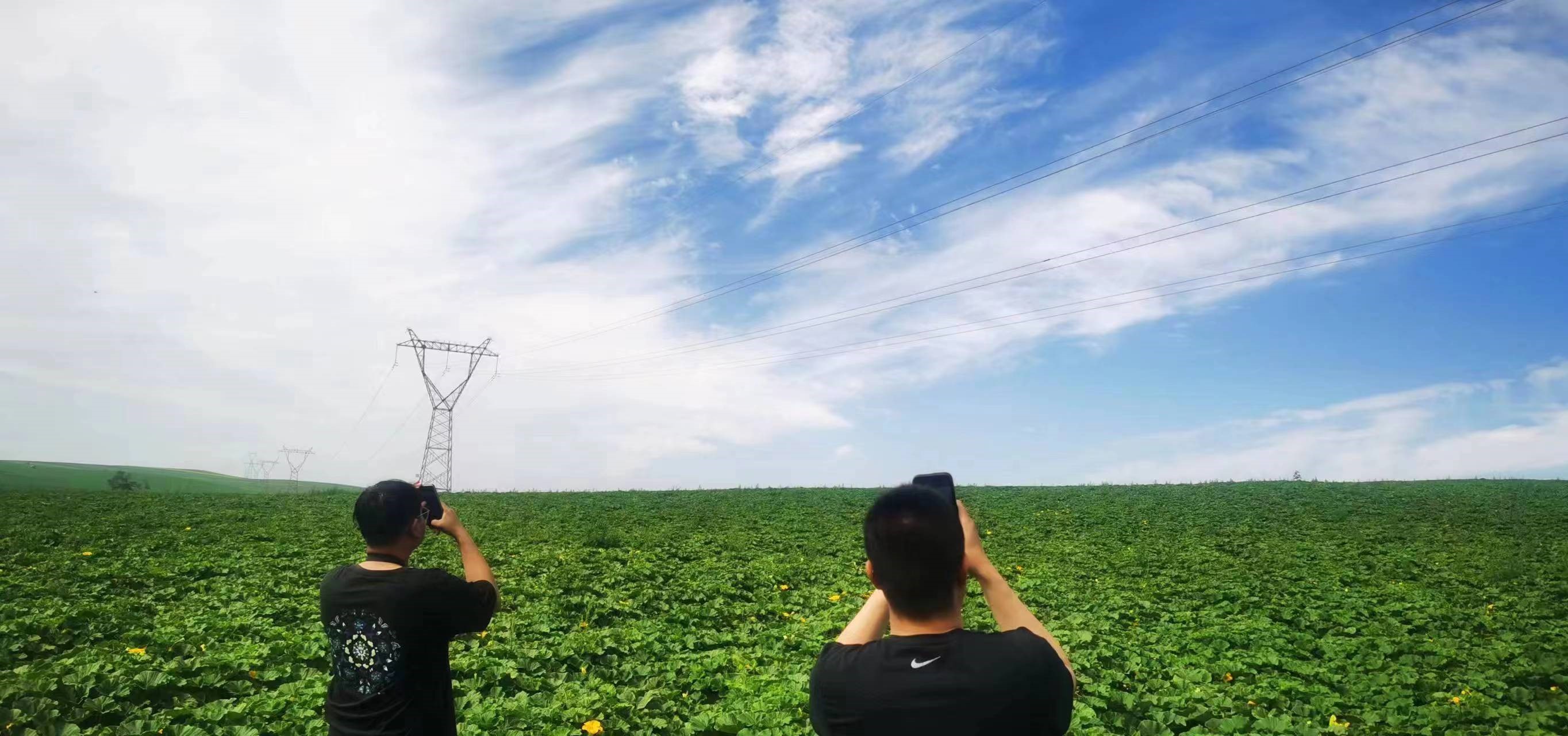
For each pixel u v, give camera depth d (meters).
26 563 15.25
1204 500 31.17
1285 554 20.11
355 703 3.62
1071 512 28.28
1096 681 8.98
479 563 4.00
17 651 9.01
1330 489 34.38
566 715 7.40
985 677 2.14
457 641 9.99
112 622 10.29
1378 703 8.53
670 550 19.69
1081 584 15.98
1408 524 24.48
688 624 11.98
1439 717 8.00
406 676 3.63
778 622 12.45
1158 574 17.42
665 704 7.91
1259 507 28.97
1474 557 18.97
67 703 6.99
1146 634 11.66
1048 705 2.18
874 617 2.51
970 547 2.55
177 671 8.04
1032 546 21.30
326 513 25.91
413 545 3.91
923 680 2.15
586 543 20.12
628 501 32.47
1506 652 10.54
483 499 34.19
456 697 7.85
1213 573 17.52
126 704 7.16
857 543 21.44
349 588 3.66
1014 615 2.44
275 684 8.14
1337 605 13.94
